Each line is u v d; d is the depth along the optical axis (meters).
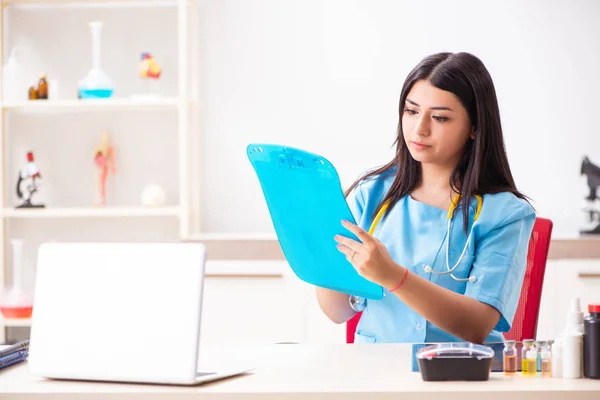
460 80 1.67
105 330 1.32
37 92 3.62
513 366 1.35
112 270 1.33
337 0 3.71
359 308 1.82
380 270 1.45
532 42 3.65
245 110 3.75
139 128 3.80
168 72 3.79
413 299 1.50
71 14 3.80
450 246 1.75
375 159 3.72
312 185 1.48
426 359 1.30
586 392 1.23
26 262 3.87
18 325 3.53
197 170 3.67
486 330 1.61
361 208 1.96
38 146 3.85
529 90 3.65
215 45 3.75
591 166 3.43
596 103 3.64
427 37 3.68
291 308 3.32
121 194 3.81
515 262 1.70
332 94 3.72
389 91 3.70
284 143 3.74
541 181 3.66
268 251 3.34
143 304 1.31
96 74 3.59
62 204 3.85
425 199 1.83
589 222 3.47
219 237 3.41
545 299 3.24
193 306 1.28
